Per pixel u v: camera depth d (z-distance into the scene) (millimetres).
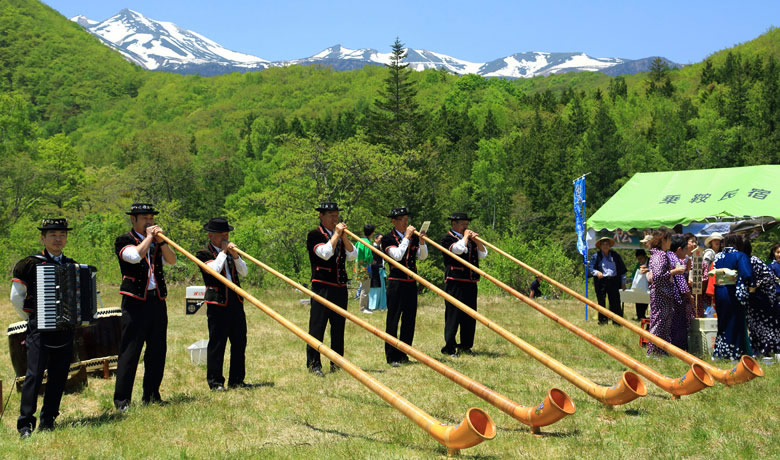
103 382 8094
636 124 107188
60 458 5133
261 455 5102
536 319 14297
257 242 25328
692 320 9445
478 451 5133
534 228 73125
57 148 63750
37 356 5863
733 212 13195
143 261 6824
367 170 31875
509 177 85812
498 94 164125
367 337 11281
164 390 7586
